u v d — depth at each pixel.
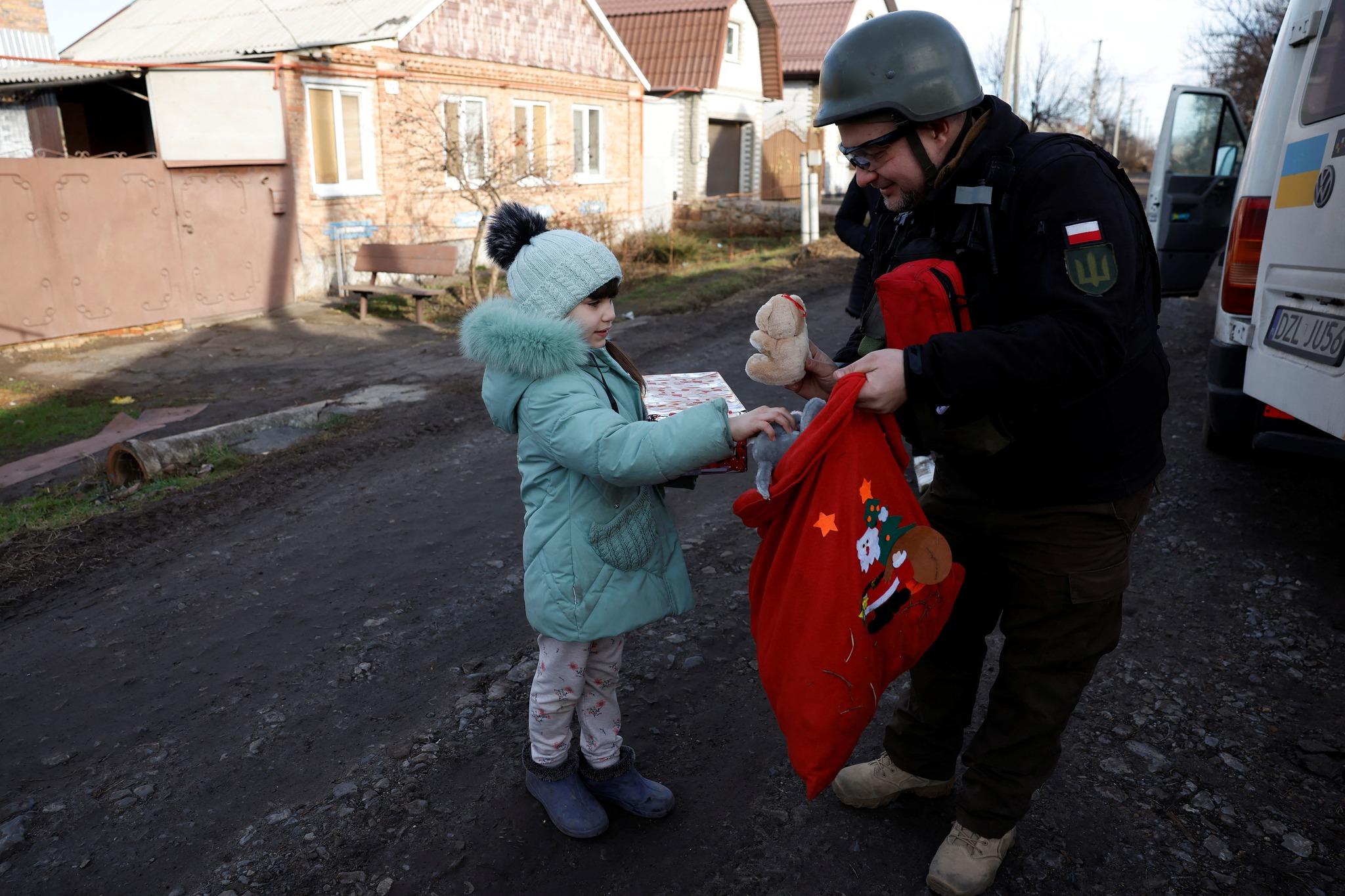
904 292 1.71
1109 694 2.89
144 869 2.31
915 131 1.71
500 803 2.51
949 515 2.08
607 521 2.08
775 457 1.95
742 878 2.22
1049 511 1.88
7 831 2.47
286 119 11.34
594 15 16.36
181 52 12.77
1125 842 2.28
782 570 1.88
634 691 3.02
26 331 9.20
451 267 10.55
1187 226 8.11
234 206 10.88
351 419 6.55
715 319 9.94
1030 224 1.66
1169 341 8.14
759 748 2.72
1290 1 3.96
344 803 2.53
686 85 21.47
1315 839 2.26
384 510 4.84
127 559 4.30
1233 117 8.12
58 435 6.58
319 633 3.53
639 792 2.42
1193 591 3.54
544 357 1.93
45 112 13.09
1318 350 3.41
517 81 14.95
